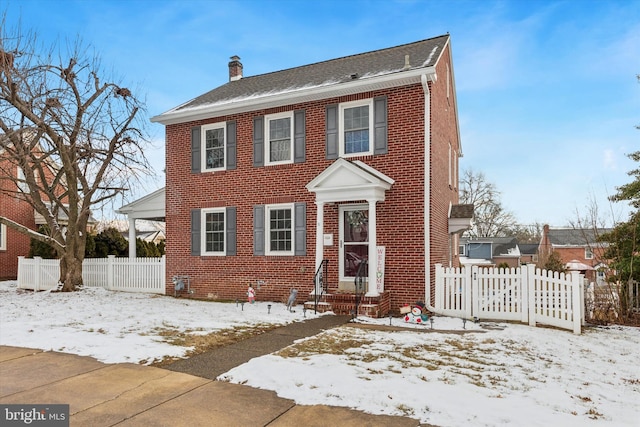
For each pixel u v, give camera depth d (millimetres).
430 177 11789
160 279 15711
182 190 15523
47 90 13758
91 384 5395
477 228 50219
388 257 12094
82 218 16312
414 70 11703
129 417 4398
